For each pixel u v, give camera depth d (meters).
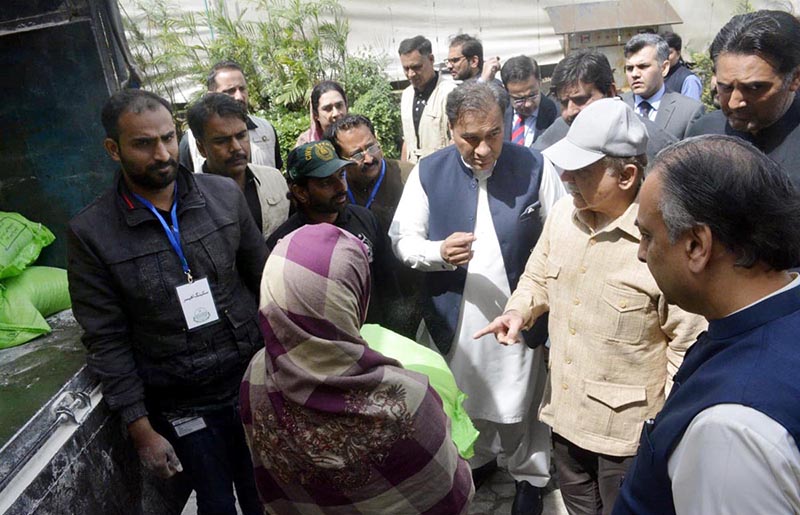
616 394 1.76
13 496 1.49
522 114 3.97
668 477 0.93
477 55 4.76
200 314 1.93
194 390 1.98
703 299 0.92
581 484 1.99
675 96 3.39
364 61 6.42
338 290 1.10
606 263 1.71
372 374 1.11
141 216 1.84
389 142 6.09
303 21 6.45
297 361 1.11
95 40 2.56
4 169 2.70
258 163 3.52
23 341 2.24
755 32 1.79
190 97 6.35
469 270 2.31
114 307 1.88
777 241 0.84
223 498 2.08
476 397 2.38
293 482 1.18
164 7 6.22
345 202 2.24
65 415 1.77
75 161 2.72
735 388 0.82
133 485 2.06
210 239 1.95
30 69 2.58
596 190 1.64
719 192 0.85
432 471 1.16
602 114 1.60
